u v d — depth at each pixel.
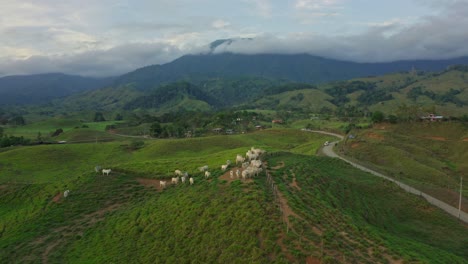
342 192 56.62
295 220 36.09
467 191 80.44
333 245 31.73
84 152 131.62
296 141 175.50
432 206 62.84
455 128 144.38
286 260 29.86
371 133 147.62
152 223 46.03
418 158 112.44
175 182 62.50
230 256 32.78
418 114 175.50
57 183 68.25
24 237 49.06
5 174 99.19
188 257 35.84
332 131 193.25
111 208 57.06
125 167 75.00
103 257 41.19
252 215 38.00
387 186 69.06
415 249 35.34
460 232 52.72
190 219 42.97
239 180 51.50
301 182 52.50
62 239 48.38
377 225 48.66
